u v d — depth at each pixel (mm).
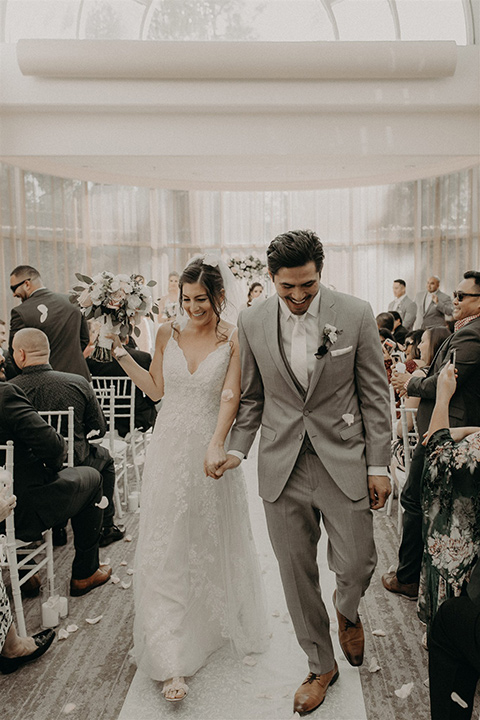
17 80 6480
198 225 10617
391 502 3777
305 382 1899
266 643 2312
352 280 10688
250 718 1926
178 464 2182
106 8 7215
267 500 1957
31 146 6852
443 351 2666
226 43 6219
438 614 1601
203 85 6535
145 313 2393
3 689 2115
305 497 1925
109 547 3332
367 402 1927
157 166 8055
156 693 2066
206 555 2193
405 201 10250
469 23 7027
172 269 10609
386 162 7723
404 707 1982
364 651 2309
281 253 1730
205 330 2287
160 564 2137
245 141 6879
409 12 7145
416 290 10242
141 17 7270
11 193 8766
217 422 2158
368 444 1925
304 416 1900
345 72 6367
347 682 2111
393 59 6270
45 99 6508
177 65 6277
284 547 1940
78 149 6855
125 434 4184
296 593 1951
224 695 2043
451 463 1879
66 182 9594
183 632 2084
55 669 2229
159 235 10469
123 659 2289
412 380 2697
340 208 10641
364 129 6895
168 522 2158
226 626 2213
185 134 6863
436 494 1949
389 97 6574
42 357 3035
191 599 2148
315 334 1878
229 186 9641
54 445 2422
